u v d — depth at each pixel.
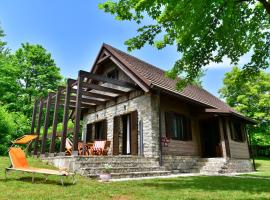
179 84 9.20
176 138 12.45
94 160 8.43
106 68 15.97
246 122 16.84
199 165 12.73
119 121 13.42
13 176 6.82
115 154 12.90
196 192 5.33
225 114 13.48
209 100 17.23
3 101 24.56
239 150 14.89
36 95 27.30
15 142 7.50
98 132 15.77
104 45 14.98
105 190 5.32
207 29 7.59
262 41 8.60
